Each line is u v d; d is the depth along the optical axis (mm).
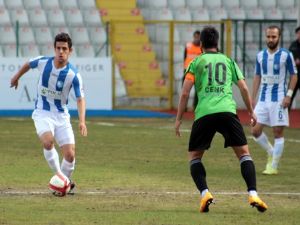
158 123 58312
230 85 26297
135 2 76438
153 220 24469
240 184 32156
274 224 24109
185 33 75000
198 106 26062
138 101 70938
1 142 45688
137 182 32219
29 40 71875
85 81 63812
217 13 78062
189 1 78250
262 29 74688
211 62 26141
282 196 29453
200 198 28672
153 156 40594
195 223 24109
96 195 29047
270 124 35781
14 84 29312
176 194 29469
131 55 72312
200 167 26031
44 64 28672
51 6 74750
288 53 35938
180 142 46656
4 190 29875
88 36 73812
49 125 28750
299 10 63031
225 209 26562
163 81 71688
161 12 76562
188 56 64688
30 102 62844
